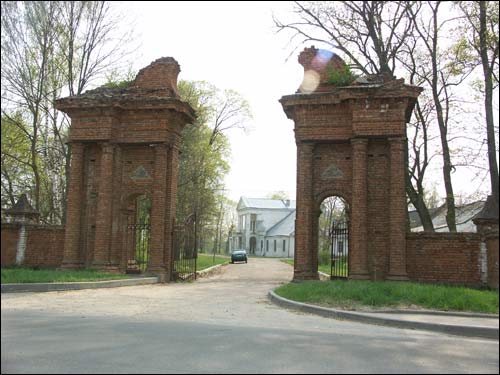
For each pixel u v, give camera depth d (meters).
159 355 7.92
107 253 24.28
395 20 27.67
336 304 14.71
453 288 16.42
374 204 22.41
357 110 22.28
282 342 9.23
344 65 23.88
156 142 24.88
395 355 8.45
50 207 36.53
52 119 32.47
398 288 16.02
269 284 25.23
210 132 51.75
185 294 19.31
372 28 27.91
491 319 12.73
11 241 24.44
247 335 9.89
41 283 18.38
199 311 14.30
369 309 14.04
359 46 29.69
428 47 28.14
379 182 22.50
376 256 22.12
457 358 8.51
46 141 34.78
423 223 29.12
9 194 30.69
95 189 25.16
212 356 7.94
